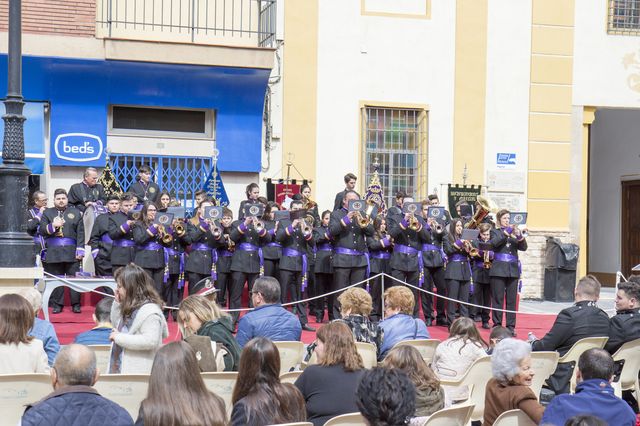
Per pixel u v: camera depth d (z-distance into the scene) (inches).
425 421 213.5
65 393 176.4
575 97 730.8
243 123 637.3
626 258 877.8
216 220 516.7
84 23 585.3
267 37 626.2
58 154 598.9
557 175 722.8
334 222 516.4
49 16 579.8
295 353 305.3
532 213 717.3
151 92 612.7
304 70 664.4
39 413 171.5
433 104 694.5
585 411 220.8
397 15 686.5
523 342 234.1
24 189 378.6
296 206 528.7
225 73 615.5
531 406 225.8
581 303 335.9
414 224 522.9
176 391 170.4
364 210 513.7
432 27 694.5
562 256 697.0
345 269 518.0
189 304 276.7
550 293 706.2
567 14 724.7
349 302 313.6
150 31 627.5
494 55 708.7
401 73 687.1
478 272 557.0
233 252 518.9
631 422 223.1
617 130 884.6
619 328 333.4
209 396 173.5
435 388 233.6
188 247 520.7
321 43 668.7
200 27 612.7
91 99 603.8
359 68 677.9
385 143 687.1
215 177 610.2
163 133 628.4
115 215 507.5
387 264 546.9
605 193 905.5
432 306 559.2
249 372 200.4
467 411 223.0
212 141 636.1
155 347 255.8
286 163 659.4
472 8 703.7
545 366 306.2
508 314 540.1
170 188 629.3
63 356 180.4
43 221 515.5
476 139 704.4
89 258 571.5
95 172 547.8
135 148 621.9
